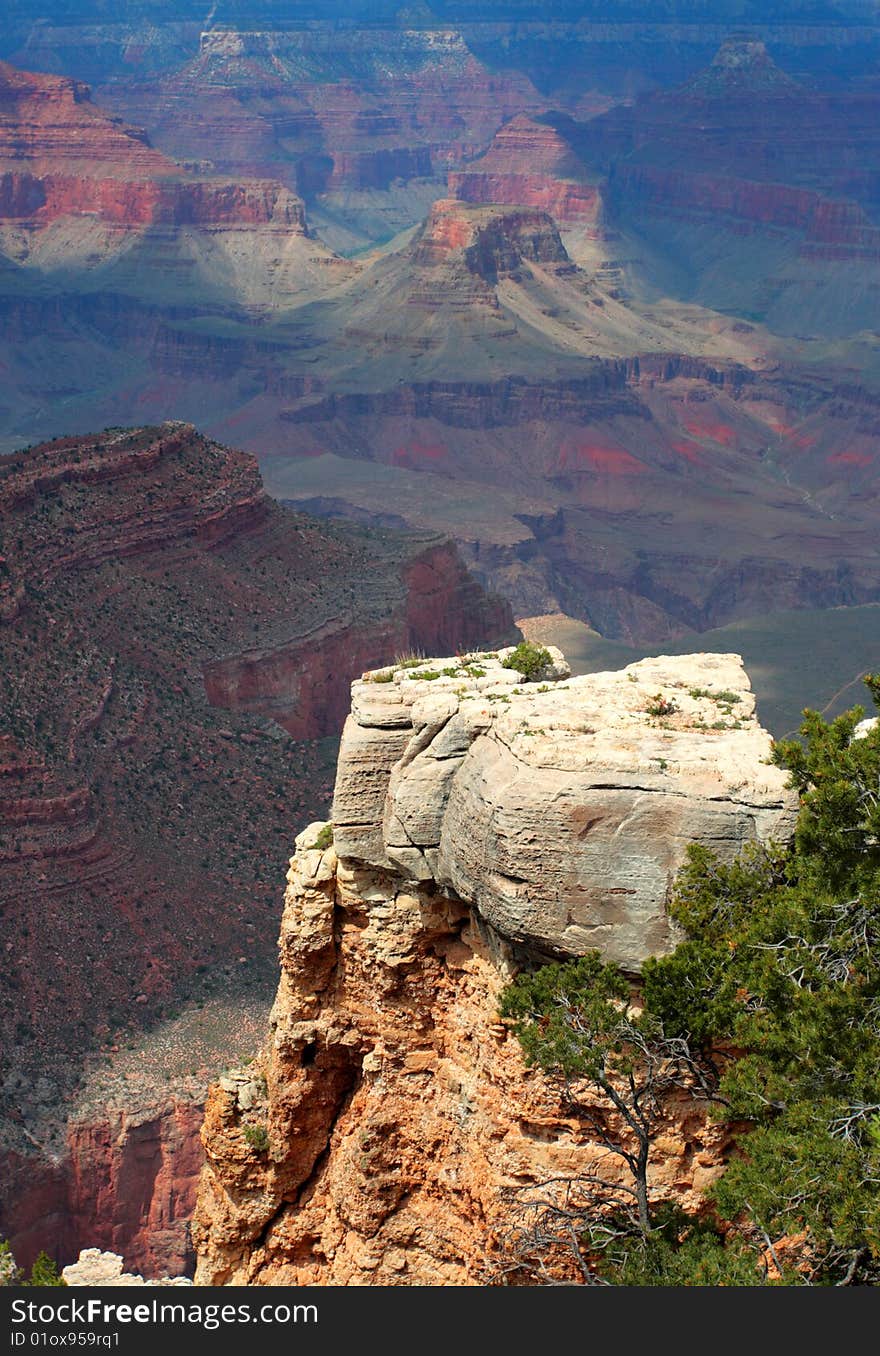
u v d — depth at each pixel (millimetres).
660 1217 31172
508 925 31172
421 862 33312
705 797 30438
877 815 29422
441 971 34219
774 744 30984
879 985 29578
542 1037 30531
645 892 30672
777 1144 28766
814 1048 28906
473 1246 33469
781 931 30016
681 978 30078
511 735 31719
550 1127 32094
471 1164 33406
